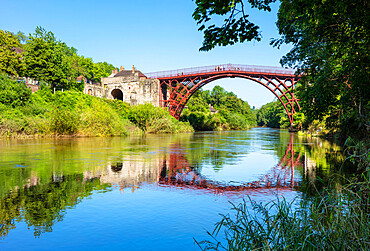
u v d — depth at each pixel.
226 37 5.47
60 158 15.23
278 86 53.34
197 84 56.22
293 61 10.97
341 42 8.12
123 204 7.01
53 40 48.44
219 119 81.94
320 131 37.56
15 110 31.62
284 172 11.52
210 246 4.67
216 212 6.41
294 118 53.59
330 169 11.97
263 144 26.48
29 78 45.22
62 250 4.56
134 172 11.49
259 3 5.78
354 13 6.70
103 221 5.83
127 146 22.94
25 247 4.66
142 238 5.02
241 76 53.16
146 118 47.97
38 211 6.47
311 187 8.84
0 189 8.48
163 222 5.78
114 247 4.65
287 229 4.26
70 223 5.73
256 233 4.31
